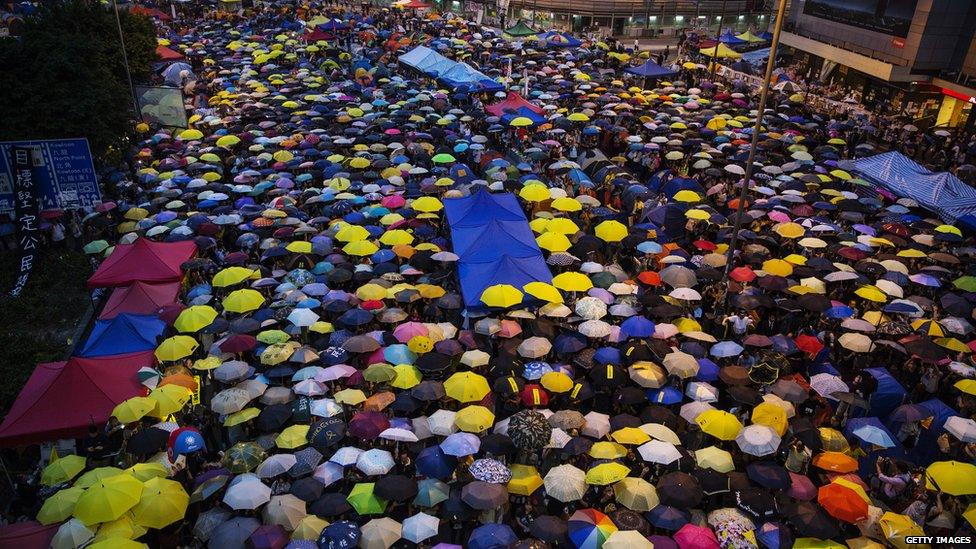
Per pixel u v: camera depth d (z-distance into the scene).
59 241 28.84
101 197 30.23
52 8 40.69
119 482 14.10
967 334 22.86
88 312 25.17
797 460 16.61
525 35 70.06
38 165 27.16
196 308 21.31
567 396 19.09
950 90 48.28
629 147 40.12
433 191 31.59
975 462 17.59
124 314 20.88
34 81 28.11
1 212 26.89
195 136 38.88
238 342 19.94
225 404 17.55
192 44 64.38
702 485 15.32
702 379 19.45
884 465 17.02
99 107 29.84
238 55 59.84
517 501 15.78
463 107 46.56
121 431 17.39
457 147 37.06
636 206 31.55
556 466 16.03
